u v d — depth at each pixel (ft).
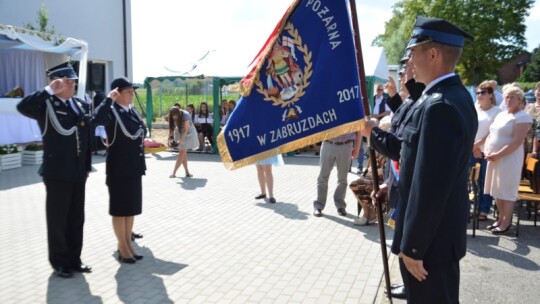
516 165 18.84
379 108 38.52
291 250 17.69
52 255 14.97
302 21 9.62
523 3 112.16
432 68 7.92
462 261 16.31
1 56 50.37
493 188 19.45
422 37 7.92
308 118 9.70
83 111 15.38
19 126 40.88
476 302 13.16
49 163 14.46
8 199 26.00
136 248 17.89
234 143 10.03
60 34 57.77
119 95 15.70
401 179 8.13
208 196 27.17
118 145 15.49
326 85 9.57
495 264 16.03
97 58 63.57
